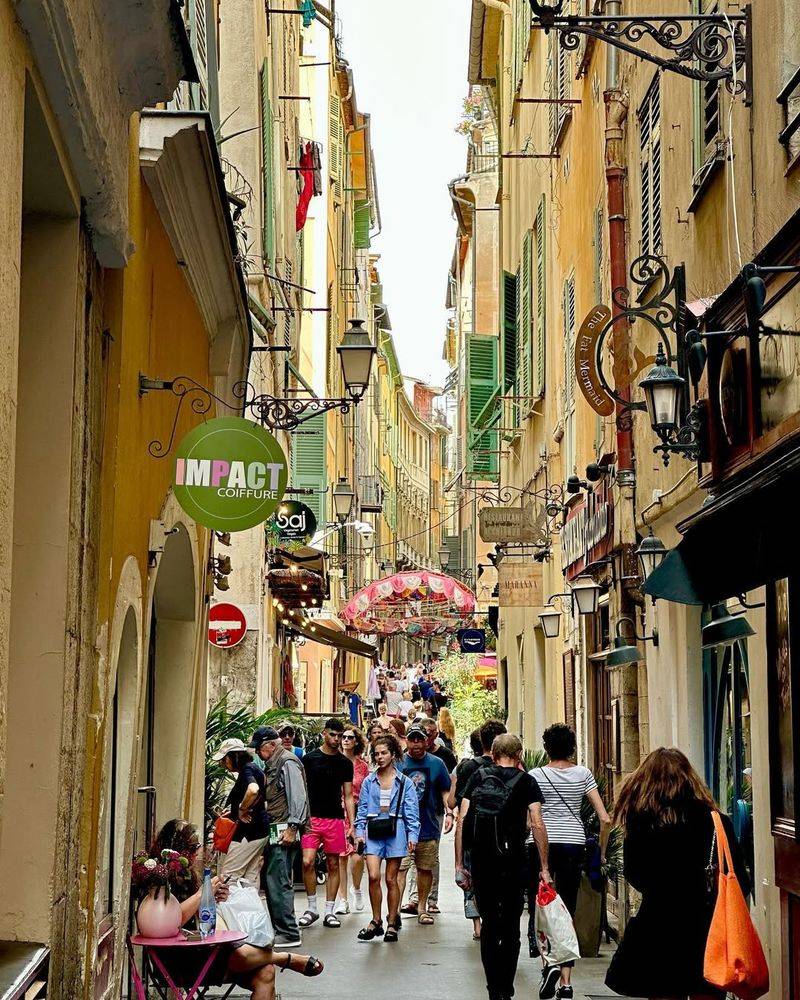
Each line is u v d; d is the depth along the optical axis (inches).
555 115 952.3
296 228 1295.5
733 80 412.2
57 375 279.1
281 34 1110.4
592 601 732.0
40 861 270.4
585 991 485.4
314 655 1697.8
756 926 422.9
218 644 813.2
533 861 539.8
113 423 328.2
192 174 395.2
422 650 4461.1
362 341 577.3
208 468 402.0
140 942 371.9
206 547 548.1
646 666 617.6
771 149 389.1
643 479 615.5
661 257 566.9
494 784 467.2
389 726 868.6
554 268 986.7
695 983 326.6
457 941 606.2
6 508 206.1
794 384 345.1
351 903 723.4
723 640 414.9
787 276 350.9
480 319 1862.7
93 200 284.8
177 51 304.8
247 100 866.8
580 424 845.2
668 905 330.3
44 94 241.4
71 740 285.4
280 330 1084.5
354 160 2298.2
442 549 2716.5
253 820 569.6
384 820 613.3
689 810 333.4
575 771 536.4
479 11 1412.4
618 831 565.6
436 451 4889.3
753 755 424.5
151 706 512.4
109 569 323.0
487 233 1871.3
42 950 260.2
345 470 2059.5
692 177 499.8
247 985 400.2
